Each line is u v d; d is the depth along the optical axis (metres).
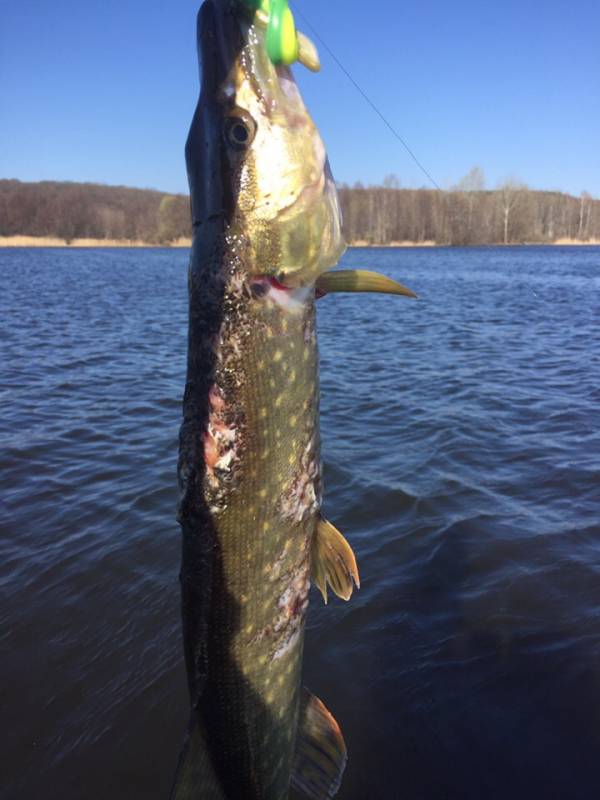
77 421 1.63
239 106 0.32
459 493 1.14
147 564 0.94
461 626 0.78
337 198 0.35
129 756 0.63
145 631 0.80
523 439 1.42
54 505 1.14
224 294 0.33
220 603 0.36
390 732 0.63
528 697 0.66
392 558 0.94
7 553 0.98
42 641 0.78
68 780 0.60
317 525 0.38
